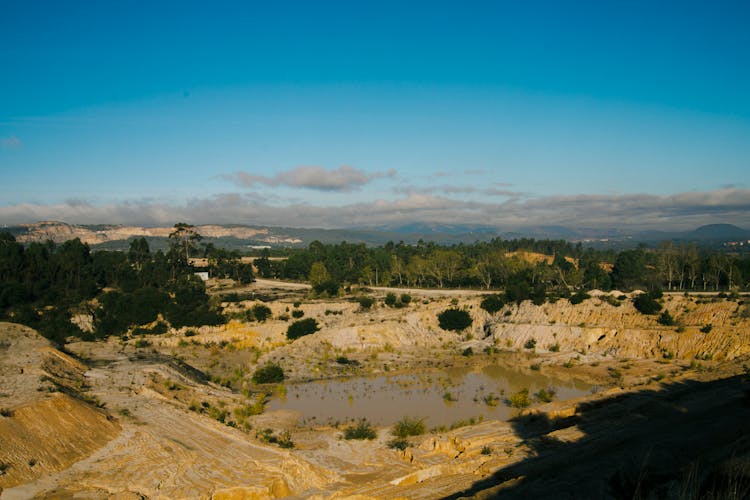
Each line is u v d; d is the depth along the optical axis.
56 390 39.84
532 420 43.19
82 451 33.50
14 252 94.62
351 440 42.34
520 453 33.56
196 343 80.88
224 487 30.50
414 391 58.78
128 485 29.70
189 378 58.66
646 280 114.81
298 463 34.78
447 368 69.62
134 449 34.53
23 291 84.94
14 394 38.03
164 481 30.64
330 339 80.12
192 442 37.38
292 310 91.38
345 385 61.81
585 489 21.33
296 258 151.75
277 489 31.39
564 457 30.89
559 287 120.12
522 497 21.64
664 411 40.38
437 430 44.72
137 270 115.75
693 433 31.12
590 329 76.00
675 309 74.62
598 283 118.62
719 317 68.50
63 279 98.00
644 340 70.25
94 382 50.66
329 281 111.50
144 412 42.41
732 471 18.55
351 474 35.12
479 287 127.56
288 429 46.09
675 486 19.00
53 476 30.12
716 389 45.75
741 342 62.12
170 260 121.88
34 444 31.64
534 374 66.12
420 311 89.50
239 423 45.81
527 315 85.50
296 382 63.31
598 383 60.69
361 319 87.25
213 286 129.12
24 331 63.28
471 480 29.41
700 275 110.38
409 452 38.50
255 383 62.59
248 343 81.69
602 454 30.08
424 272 133.62
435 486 28.84
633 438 33.03
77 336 79.44
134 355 68.62
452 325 86.69
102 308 85.12
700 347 65.00
